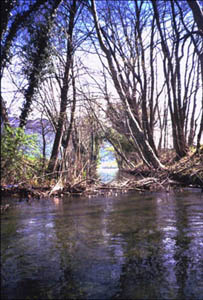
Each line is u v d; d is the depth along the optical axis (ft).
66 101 44.96
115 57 55.83
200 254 14.70
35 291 11.32
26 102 41.45
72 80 45.24
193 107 78.07
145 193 37.68
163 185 42.65
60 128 44.42
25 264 13.92
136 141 55.57
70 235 18.53
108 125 53.42
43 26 42.52
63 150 45.42
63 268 13.38
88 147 49.44
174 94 63.36
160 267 13.35
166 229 19.36
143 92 62.23
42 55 42.63
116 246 16.29
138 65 63.41
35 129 43.93
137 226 20.42
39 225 21.24
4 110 36.40
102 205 29.37
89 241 17.26
